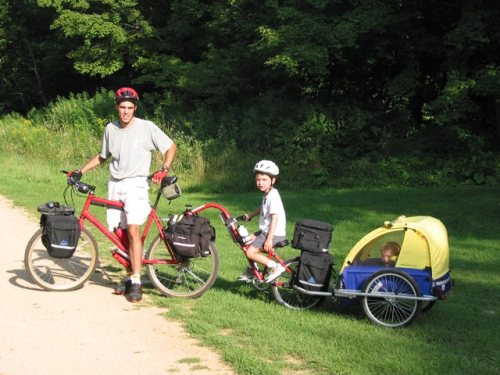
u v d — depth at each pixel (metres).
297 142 19.28
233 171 17.62
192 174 17.56
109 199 6.61
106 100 24.75
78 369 4.62
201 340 5.19
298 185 17.69
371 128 19.50
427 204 13.73
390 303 5.77
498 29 17.19
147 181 6.61
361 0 19.03
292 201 14.49
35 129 22.39
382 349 5.06
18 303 6.16
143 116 24.09
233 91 23.20
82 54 27.28
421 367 4.69
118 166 6.53
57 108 24.89
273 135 19.62
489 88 17.14
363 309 5.80
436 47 19.33
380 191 16.38
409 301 5.73
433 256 5.71
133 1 25.67
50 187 15.13
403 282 5.70
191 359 4.81
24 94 36.19
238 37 23.67
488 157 17.81
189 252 6.35
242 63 23.08
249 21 22.75
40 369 4.61
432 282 5.69
